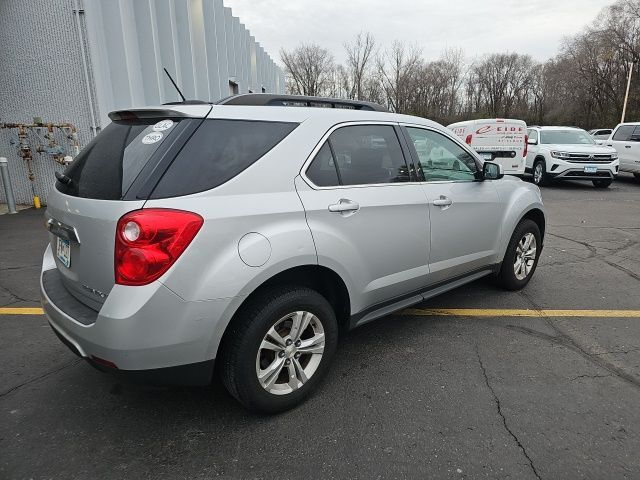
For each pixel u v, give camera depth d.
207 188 2.23
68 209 2.38
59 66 8.70
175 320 2.10
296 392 2.63
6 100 8.97
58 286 2.62
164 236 2.05
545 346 3.44
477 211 3.79
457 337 3.60
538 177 14.08
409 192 3.18
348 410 2.66
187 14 10.93
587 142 14.21
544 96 58.81
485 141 12.70
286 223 2.44
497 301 4.36
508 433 2.44
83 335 2.16
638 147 14.24
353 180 2.87
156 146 2.26
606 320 3.92
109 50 8.91
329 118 2.83
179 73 10.88
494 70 60.97
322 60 50.31
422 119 3.59
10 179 9.06
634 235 7.28
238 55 18.36
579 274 5.20
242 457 2.27
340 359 3.26
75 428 2.49
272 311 2.41
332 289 2.90
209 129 2.36
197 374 2.24
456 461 2.24
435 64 50.09
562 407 2.67
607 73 46.59
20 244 6.41
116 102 9.12
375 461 2.24
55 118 8.96
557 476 2.14
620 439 2.39
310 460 2.25
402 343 3.50
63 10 8.42
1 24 8.60
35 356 3.29
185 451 2.31
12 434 2.44
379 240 2.96
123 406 2.70
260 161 2.43
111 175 2.30
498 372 3.07
